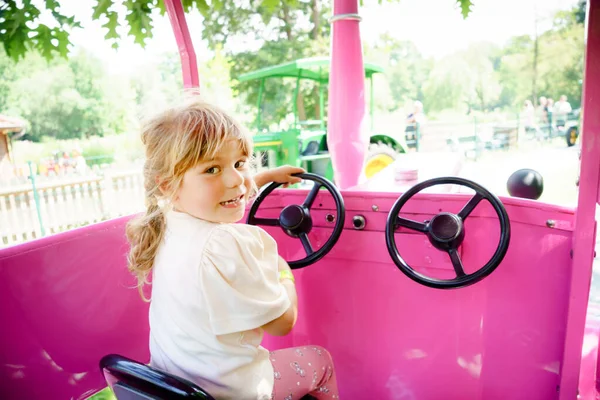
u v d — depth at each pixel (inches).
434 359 58.7
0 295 42.5
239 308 33.8
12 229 259.9
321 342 65.5
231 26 596.1
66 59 118.6
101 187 295.0
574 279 46.9
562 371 49.5
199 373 34.5
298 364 44.4
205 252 33.6
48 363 46.8
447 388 58.7
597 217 95.7
